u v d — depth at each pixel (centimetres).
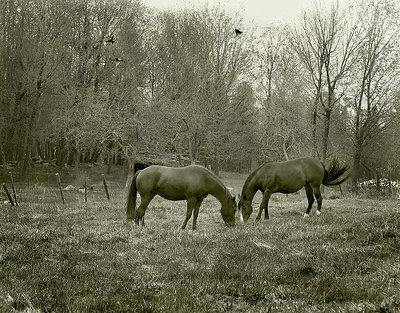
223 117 4253
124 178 4656
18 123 4216
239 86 4722
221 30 4603
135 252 1062
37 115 4662
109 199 2581
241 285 744
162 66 5056
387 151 4372
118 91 4641
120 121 3775
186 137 4091
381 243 978
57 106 4784
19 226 1447
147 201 1498
